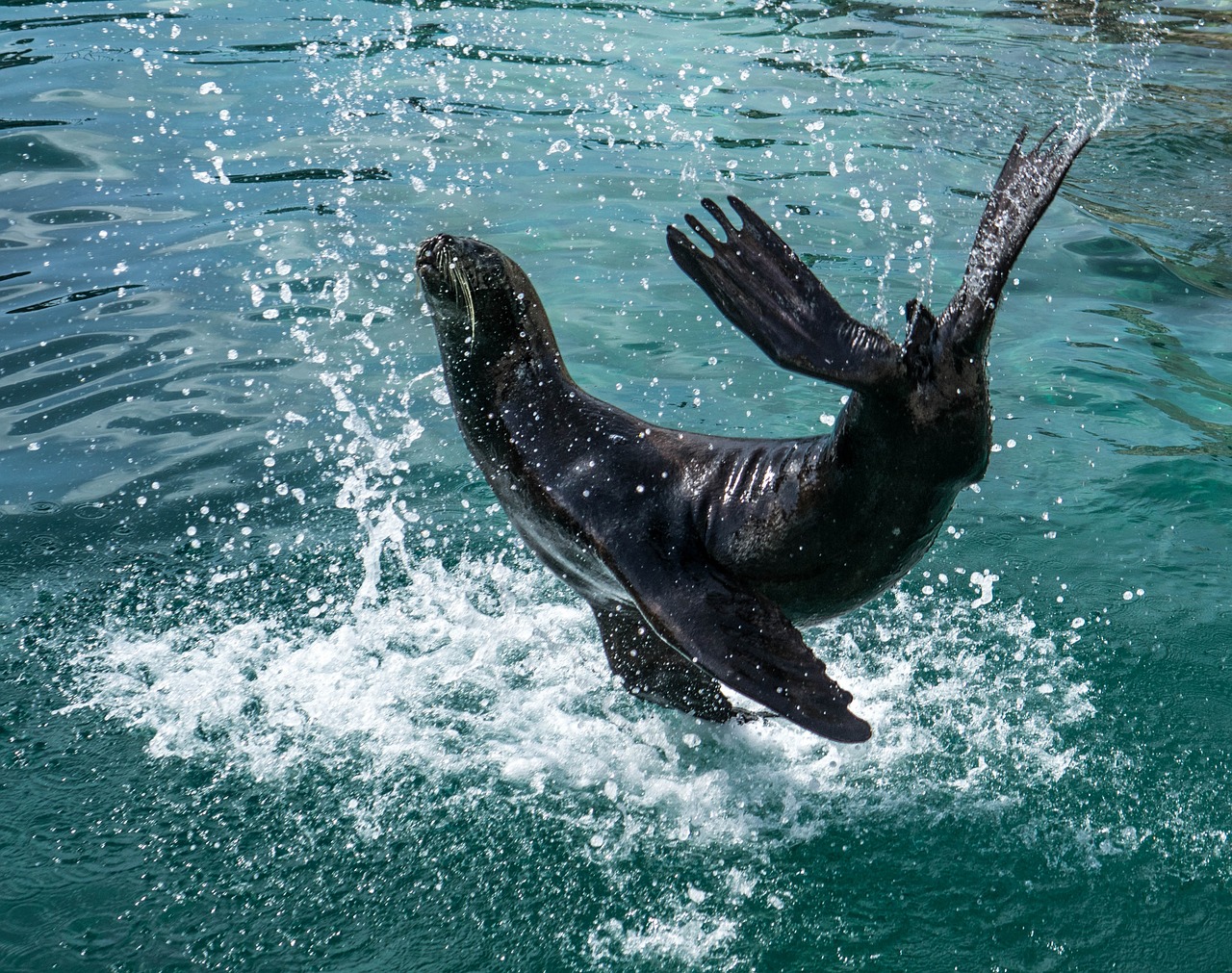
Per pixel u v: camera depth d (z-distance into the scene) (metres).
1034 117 12.59
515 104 12.46
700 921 4.38
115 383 7.89
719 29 15.41
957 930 4.34
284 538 6.58
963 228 9.91
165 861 4.61
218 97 12.34
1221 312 9.05
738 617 4.49
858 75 13.76
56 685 5.54
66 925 4.31
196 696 5.50
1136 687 5.52
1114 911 4.41
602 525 4.83
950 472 4.30
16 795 4.91
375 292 8.88
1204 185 11.44
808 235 9.70
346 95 12.48
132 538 6.57
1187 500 6.80
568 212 10.10
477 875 4.57
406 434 7.43
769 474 4.73
